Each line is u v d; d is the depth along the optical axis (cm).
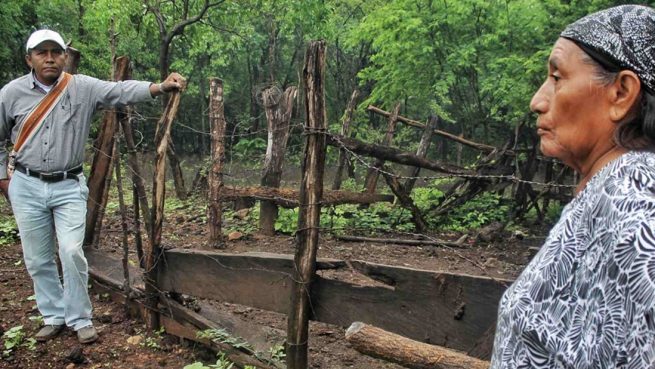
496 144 1252
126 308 427
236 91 2289
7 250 621
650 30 91
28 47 369
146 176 967
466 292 263
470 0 873
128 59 471
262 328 369
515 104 855
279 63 2253
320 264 306
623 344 75
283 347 344
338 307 302
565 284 87
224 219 788
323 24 1220
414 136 1892
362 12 1931
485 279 258
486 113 1229
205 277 369
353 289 296
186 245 664
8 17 1388
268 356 333
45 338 394
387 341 213
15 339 389
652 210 77
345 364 362
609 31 92
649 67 89
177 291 386
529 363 89
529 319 89
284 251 636
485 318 259
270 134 723
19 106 374
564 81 97
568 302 86
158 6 1123
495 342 100
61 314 403
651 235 75
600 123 94
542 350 87
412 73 973
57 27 1556
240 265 351
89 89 384
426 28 909
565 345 84
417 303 278
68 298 390
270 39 2019
